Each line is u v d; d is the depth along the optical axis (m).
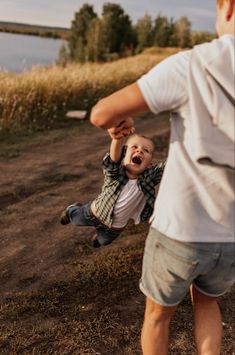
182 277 1.83
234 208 1.70
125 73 18.39
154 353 2.09
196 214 1.71
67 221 3.19
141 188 2.79
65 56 36.81
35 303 3.33
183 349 2.97
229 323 3.26
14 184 6.01
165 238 1.80
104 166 2.74
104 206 2.86
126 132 1.95
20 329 3.04
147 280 1.96
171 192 1.73
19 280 3.67
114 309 3.32
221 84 1.54
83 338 2.99
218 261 1.80
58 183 6.22
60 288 3.56
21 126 9.44
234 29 1.73
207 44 1.65
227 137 1.55
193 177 1.67
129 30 46.00
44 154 7.68
